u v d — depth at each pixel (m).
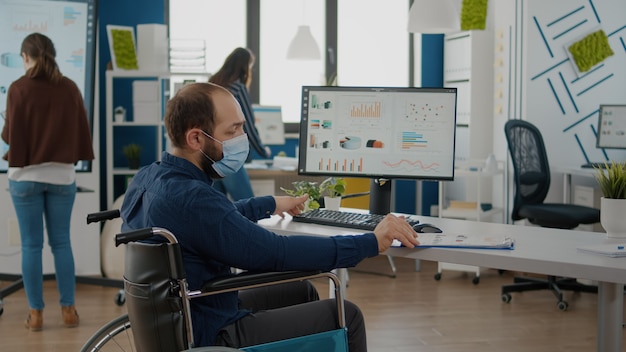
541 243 2.42
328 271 2.21
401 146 2.98
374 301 4.93
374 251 2.24
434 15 5.20
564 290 5.13
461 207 5.86
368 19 7.11
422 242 2.34
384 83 7.18
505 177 6.21
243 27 6.79
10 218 5.31
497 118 6.49
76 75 5.13
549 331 4.26
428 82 7.08
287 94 6.98
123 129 6.23
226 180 4.87
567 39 6.18
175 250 1.99
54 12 5.07
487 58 6.54
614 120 5.86
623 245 2.29
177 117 2.20
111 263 5.48
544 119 6.16
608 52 6.25
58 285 4.32
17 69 5.02
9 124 4.17
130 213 2.24
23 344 4.02
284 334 2.20
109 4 6.20
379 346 3.99
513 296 5.07
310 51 6.20
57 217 4.30
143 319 2.09
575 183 6.20
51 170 4.23
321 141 3.04
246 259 2.10
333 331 2.18
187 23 6.65
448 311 4.68
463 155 6.73
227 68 4.92
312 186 3.20
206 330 2.14
